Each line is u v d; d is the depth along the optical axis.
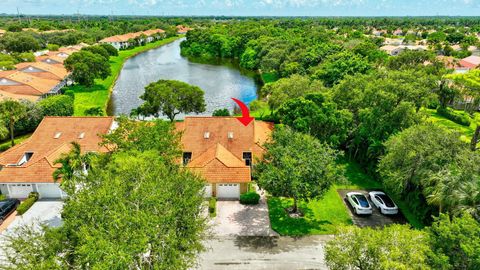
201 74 106.06
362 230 20.42
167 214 19.89
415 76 48.88
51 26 190.88
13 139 47.69
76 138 41.84
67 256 19.16
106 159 30.12
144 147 31.06
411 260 18.27
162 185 21.55
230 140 41.19
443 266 18.22
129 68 114.38
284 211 33.56
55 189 35.59
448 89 64.44
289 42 108.31
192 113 66.88
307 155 30.64
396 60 74.62
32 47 124.94
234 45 139.38
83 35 157.38
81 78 81.88
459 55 117.19
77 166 30.78
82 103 70.88
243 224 31.36
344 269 20.03
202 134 41.69
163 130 33.50
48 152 38.22
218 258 26.86
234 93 83.69
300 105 43.03
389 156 32.47
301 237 29.67
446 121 60.53
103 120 44.25
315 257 27.20
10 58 96.81
